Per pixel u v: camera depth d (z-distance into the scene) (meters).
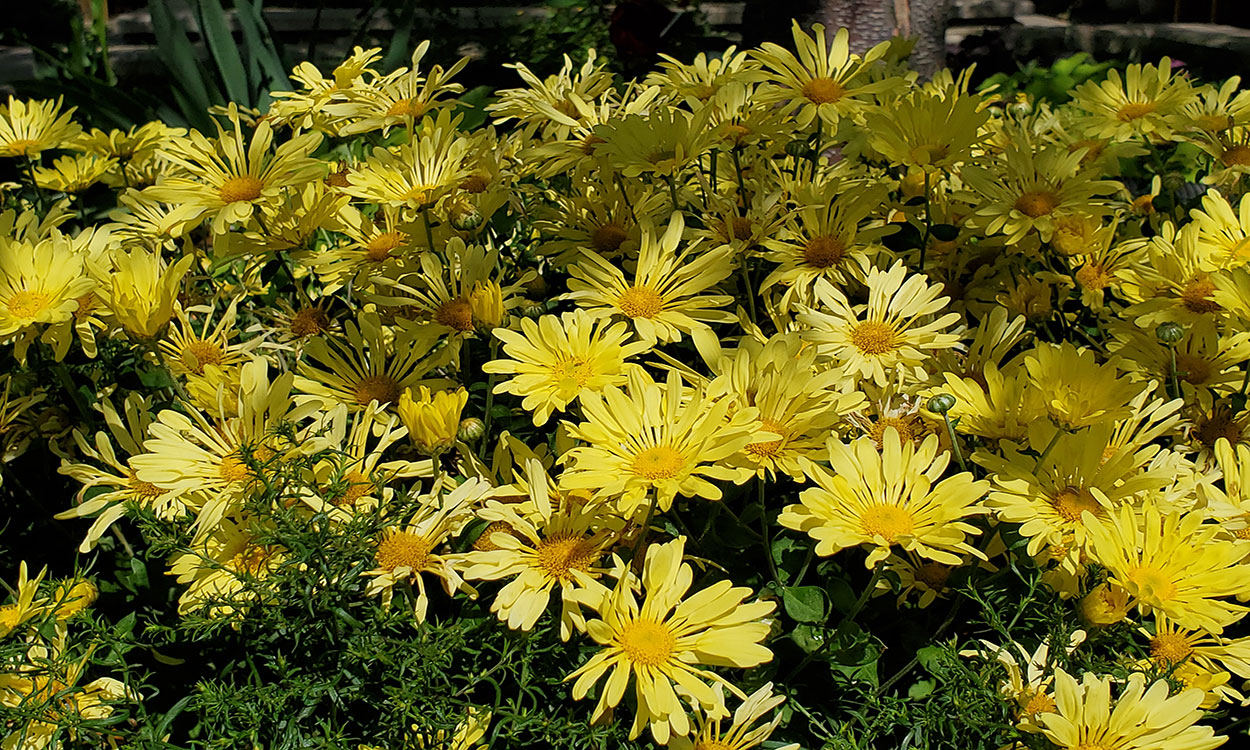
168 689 0.60
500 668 0.56
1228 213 0.65
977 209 0.66
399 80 0.73
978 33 2.53
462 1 2.62
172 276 0.62
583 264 0.60
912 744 0.55
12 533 0.68
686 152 0.63
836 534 0.51
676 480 0.51
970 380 0.58
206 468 0.58
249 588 0.54
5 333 0.60
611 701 0.50
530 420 0.65
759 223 0.66
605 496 0.53
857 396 0.55
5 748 0.53
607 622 0.50
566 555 0.54
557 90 0.77
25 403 0.65
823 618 0.55
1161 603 0.51
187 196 0.66
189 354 0.64
